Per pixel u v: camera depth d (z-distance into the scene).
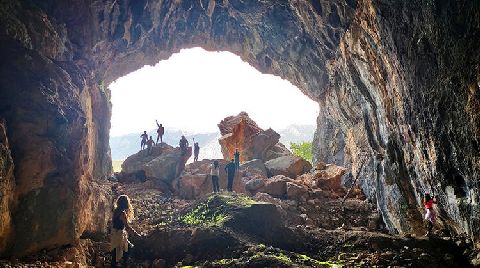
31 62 11.65
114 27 19.95
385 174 16.53
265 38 24.22
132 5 20.00
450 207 11.90
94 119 20.78
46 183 10.56
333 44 19.23
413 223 14.60
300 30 21.47
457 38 9.32
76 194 11.19
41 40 13.06
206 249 11.74
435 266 10.82
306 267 10.12
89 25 17.48
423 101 11.64
